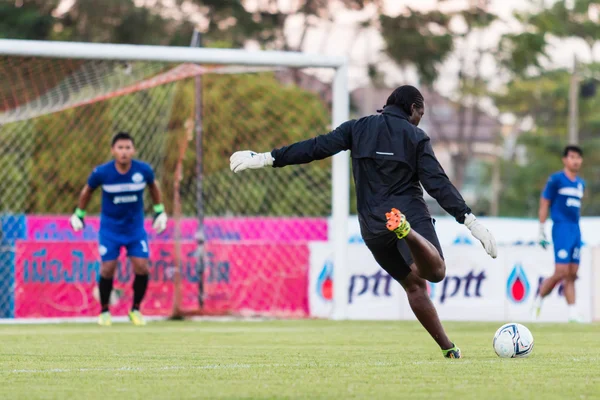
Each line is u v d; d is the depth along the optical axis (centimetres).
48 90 5028
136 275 3881
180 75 4434
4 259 4388
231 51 4375
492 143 18188
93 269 4459
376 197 2014
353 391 1603
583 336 3203
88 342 2861
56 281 4419
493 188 16800
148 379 1798
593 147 15875
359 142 2038
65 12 10600
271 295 4625
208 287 4612
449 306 4634
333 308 4406
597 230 5962
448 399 1510
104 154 5609
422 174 1995
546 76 15562
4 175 5478
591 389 1633
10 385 1719
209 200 5712
